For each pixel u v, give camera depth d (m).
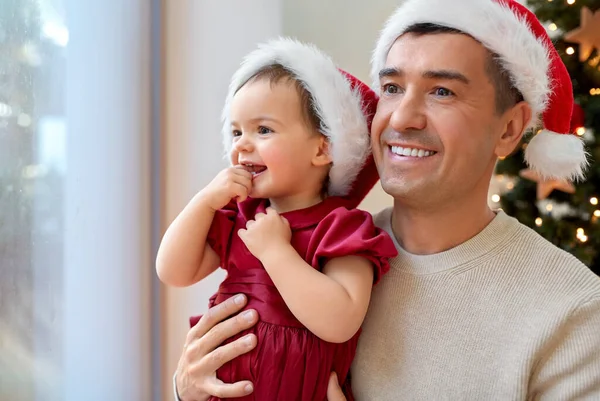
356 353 1.05
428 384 0.97
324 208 1.04
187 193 1.98
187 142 1.97
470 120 0.94
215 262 1.09
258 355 0.96
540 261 0.97
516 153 2.00
